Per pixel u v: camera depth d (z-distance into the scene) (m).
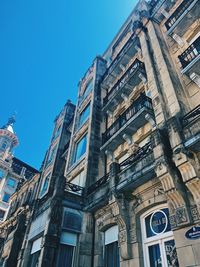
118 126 12.61
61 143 20.80
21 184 27.53
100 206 10.15
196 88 9.16
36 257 10.48
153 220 7.73
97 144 14.09
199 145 6.57
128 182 8.22
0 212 45.31
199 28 10.83
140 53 15.09
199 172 6.36
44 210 10.66
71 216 10.04
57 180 10.84
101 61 20.61
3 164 51.22
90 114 15.77
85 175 12.33
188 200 6.40
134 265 7.15
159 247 7.03
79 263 8.94
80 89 21.22
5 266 12.96
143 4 17.62
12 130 60.59
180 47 11.24
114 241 9.05
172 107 8.83
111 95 15.30
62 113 24.84
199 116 6.93
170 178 6.68
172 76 9.92
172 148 7.05
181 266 5.66
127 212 8.47
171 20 12.27
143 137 11.09
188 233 5.89
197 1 10.58
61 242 9.26
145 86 12.53
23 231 14.23
